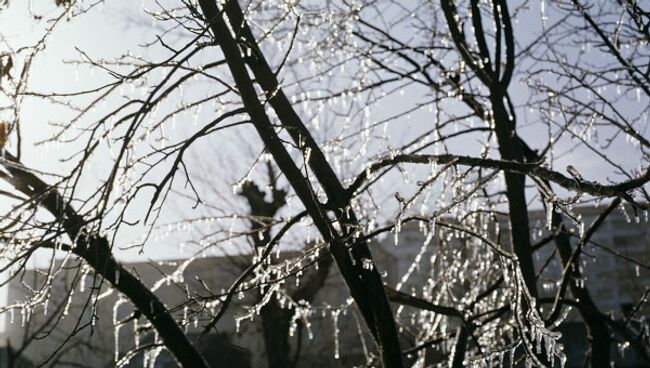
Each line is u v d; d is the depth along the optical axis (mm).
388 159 5848
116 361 6605
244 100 5574
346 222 6082
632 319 8992
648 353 8930
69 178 5371
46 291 5516
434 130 8023
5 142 5645
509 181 7320
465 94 7973
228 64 5555
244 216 7262
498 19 7312
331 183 6129
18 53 5668
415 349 7973
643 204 5086
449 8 7516
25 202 5320
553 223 8625
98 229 5168
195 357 6379
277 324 16078
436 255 8656
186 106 6004
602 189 5121
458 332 7367
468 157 5469
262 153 6555
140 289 6340
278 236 6164
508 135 7434
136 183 5332
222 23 5531
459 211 8438
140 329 6676
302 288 15188
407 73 8266
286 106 6148
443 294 9109
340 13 8078
